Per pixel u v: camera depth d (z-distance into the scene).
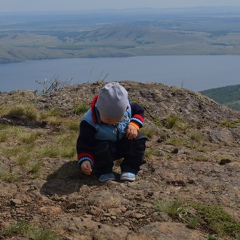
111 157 2.55
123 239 1.95
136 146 2.59
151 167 2.82
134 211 2.19
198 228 2.08
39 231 1.95
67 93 4.68
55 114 4.10
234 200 2.37
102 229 2.00
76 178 2.61
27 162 2.81
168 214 2.17
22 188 2.43
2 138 3.31
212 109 4.55
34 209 2.21
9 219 2.09
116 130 2.55
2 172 2.59
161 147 3.32
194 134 3.73
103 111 2.47
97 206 2.24
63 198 2.33
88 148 2.53
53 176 2.61
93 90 4.77
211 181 2.62
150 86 4.83
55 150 3.02
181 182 2.60
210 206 2.24
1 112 4.11
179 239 1.96
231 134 3.89
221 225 2.08
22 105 4.24
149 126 3.74
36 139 3.40
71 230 1.99
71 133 3.59
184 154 3.18
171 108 4.38
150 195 2.39
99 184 2.52
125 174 2.57
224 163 3.01
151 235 1.98
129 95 4.51
